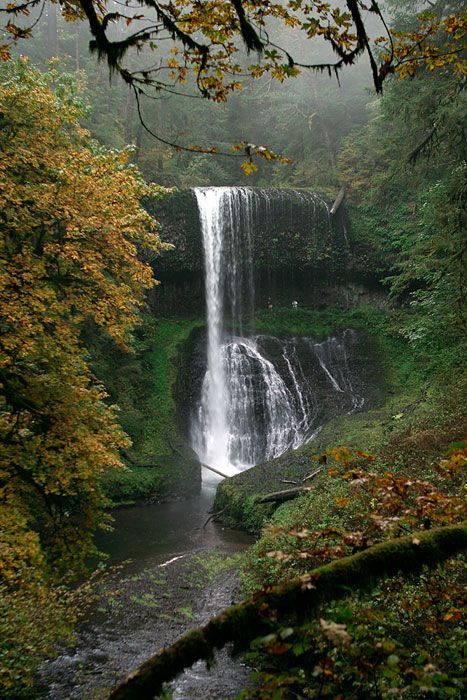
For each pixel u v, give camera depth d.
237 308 25.69
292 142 33.12
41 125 10.34
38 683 6.30
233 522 13.88
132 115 28.09
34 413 9.08
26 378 9.66
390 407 19.55
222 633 1.81
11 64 11.38
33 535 7.60
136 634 7.85
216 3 3.24
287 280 26.70
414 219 24.39
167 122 30.00
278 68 3.26
